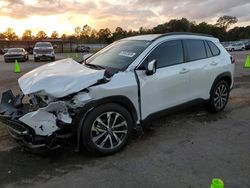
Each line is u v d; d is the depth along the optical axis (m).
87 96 4.00
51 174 3.80
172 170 3.88
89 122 4.04
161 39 5.12
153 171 3.86
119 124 4.38
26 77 4.48
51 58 27.20
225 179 3.65
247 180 3.63
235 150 4.51
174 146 4.65
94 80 4.05
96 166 4.00
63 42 64.62
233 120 5.95
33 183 3.60
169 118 6.01
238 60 21.77
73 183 3.59
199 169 3.90
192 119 5.97
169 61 5.10
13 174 3.81
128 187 3.49
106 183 3.59
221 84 6.28
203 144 4.73
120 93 4.29
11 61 26.50
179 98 5.27
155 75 4.76
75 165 4.04
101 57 5.30
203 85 5.76
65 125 3.92
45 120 3.83
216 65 5.99
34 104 4.15
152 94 4.75
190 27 91.12
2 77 13.50
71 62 4.91
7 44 63.41
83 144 4.09
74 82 3.94
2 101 4.65
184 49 5.42
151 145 4.69
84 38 98.06
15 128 4.04
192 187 3.48
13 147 4.62
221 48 6.36
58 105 3.83
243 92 8.67
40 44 28.19
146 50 4.84
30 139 3.94
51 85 3.92
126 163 4.09
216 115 6.26
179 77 5.16
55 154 4.35
